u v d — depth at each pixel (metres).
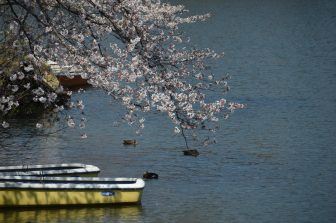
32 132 68.19
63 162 60.75
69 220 46.56
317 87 95.00
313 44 138.25
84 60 39.38
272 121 75.75
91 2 38.81
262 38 147.25
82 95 85.81
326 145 66.75
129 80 38.94
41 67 42.19
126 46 39.09
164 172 58.09
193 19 50.44
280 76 103.38
